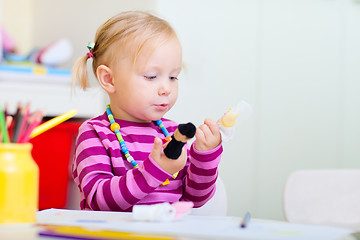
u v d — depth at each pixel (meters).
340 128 2.82
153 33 1.09
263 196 2.64
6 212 0.62
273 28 2.64
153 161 0.86
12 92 2.22
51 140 2.29
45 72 2.38
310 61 2.73
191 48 2.40
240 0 2.55
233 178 2.55
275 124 2.66
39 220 0.68
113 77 1.12
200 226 0.62
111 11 2.45
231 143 2.54
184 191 1.12
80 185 1.04
